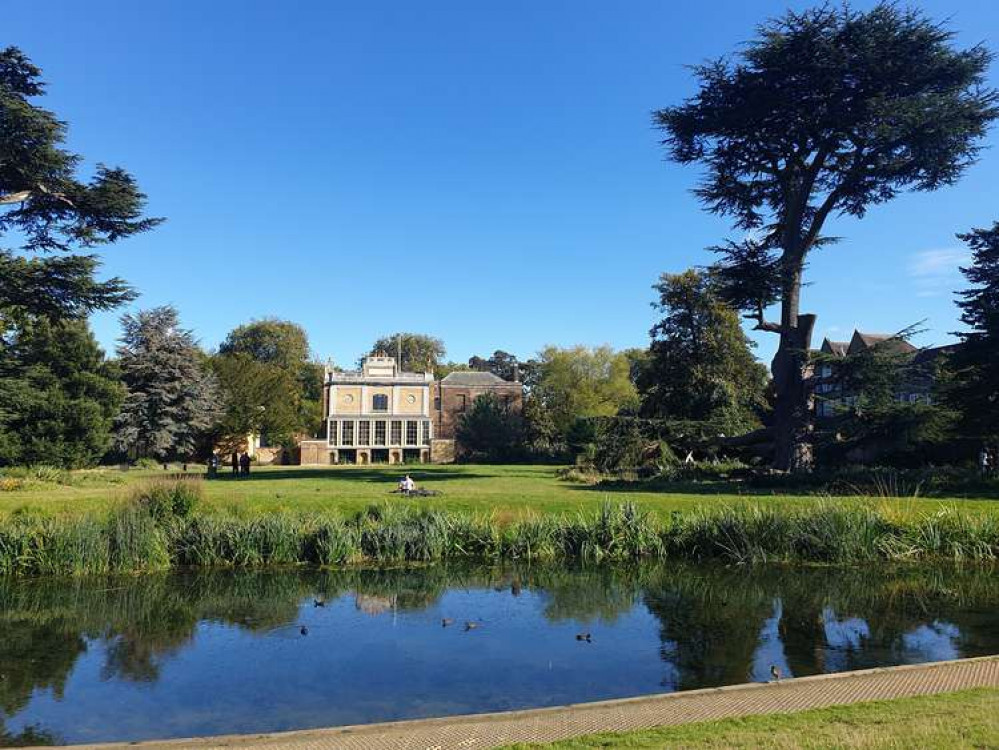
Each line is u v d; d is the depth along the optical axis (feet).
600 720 20.13
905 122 82.28
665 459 99.96
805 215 102.89
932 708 19.70
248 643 34.27
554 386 237.04
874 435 84.53
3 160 77.36
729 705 21.17
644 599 42.52
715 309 139.54
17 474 96.58
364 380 239.30
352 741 19.10
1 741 23.18
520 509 62.69
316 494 72.54
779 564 51.90
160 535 52.03
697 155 99.50
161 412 158.30
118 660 31.86
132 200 86.58
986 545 53.16
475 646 33.35
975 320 97.96
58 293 88.99
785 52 85.46
